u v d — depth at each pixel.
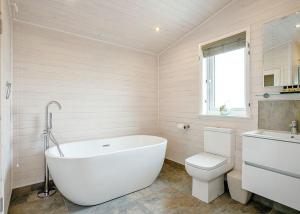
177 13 2.46
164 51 3.46
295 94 1.83
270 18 2.01
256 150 1.79
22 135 2.28
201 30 2.76
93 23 2.50
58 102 2.54
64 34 2.61
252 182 1.82
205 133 2.52
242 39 2.30
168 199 2.12
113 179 2.05
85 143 2.66
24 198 2.14
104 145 2.83
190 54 2.94
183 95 3.07
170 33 2.92
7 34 1.82
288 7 1.88
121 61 3.16
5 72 1.61
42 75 2.43
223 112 2.48
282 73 1.90
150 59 3.53
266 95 2.03
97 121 2.90
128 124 3.24
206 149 2.50
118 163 2.06
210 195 2.07
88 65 2.81
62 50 2.59
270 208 1.93
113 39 2.95
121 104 3.16
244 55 2.26
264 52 2.04
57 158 1.82
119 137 3.00
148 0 2.18
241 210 1.90
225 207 1.96
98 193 1.98
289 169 1.57
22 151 2.28
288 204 1.58
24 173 2.29
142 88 3.42
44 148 2.36
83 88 2.76
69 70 2.64
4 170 1.55
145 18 2.50
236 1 2.33
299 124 1.81
